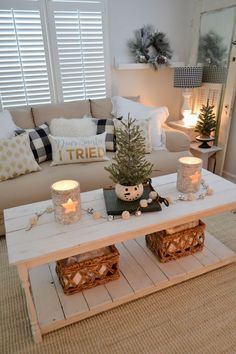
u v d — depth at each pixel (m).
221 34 2.60
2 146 1.87
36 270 1.48
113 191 1.45
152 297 1.42
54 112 2.41
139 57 2.84
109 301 1.29
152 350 1.16
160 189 1.53
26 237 1.13
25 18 2.35
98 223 1.22
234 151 2.77
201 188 1.53
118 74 2.90
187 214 1.29
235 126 2.69
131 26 2.77
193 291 1.45
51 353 1.16
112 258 1.32
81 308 1.25
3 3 2.25
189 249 1.55
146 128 2.26
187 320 1.29
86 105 2.54
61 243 1.09
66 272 1.24
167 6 2.86
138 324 1.28
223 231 1.97
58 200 1.17
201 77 2.71
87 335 1.23
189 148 2.56
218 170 2.87
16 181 1.87
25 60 2.46
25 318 1.32
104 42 2.69
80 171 2.00
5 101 2.52
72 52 2.61
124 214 1.24
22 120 2.30
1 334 1.25
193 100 3.09
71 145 2.08
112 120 2.37
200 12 2.80
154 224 1.22
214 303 1.38
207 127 2.62
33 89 2.59
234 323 1.27
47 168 2.07
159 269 1.46
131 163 1.28
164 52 2.92
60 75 2.64
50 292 1.33
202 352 1.15
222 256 1.56
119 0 2.63
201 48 2.88
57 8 2.43
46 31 2.47
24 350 1.17
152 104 3.19
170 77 3.15
